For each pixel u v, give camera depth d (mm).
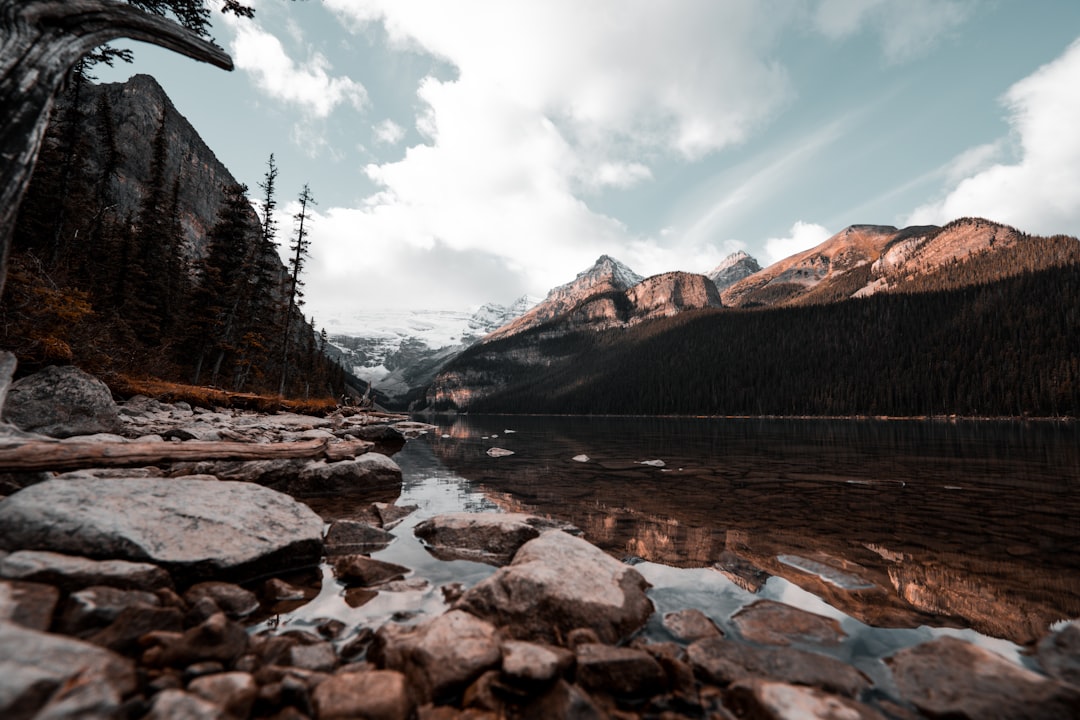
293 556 5805
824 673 3486
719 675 3512
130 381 18344
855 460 19078
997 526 8031
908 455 21234
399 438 28094
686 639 4195
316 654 3537
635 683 3326
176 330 38344
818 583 5496
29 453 5723
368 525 7465
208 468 10070
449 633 3666
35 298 12430
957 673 3408
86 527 4480
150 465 7168
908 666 3592
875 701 3248
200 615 3896
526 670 3184
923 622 4465
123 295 33594
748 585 5469
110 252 35688
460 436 39250
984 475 14352
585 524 8383
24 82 4336
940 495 10992
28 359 10828
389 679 3100
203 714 2508
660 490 11945
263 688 2955
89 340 15969
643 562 6285
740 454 22109
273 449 10047
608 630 4156
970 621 4465
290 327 43156
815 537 7445
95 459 6379
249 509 6117
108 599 3611
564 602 4371
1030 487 12055
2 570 3713
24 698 2256
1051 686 3129
